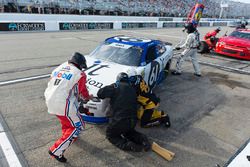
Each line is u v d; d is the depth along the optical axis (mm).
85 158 2850
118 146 3029
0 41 10797
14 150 2889
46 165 2672
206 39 11266
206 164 2891
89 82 3557
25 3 21172
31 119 3664
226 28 32375
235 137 3561
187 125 3826
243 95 5496
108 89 2998
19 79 5438
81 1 26266
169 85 5887
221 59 9750
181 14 39344
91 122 3410
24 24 15570
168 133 3539
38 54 8383
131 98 2992
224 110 4547
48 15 19000
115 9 29438
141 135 3129
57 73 2623
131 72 3801
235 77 7055
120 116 2932
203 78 6758
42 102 4289
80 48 10023
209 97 5219
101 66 4141
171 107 4516
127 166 2754
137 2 33656
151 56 4898
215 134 3605
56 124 3576
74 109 2627
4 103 4141
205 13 45094
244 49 9328
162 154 2961
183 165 2844
